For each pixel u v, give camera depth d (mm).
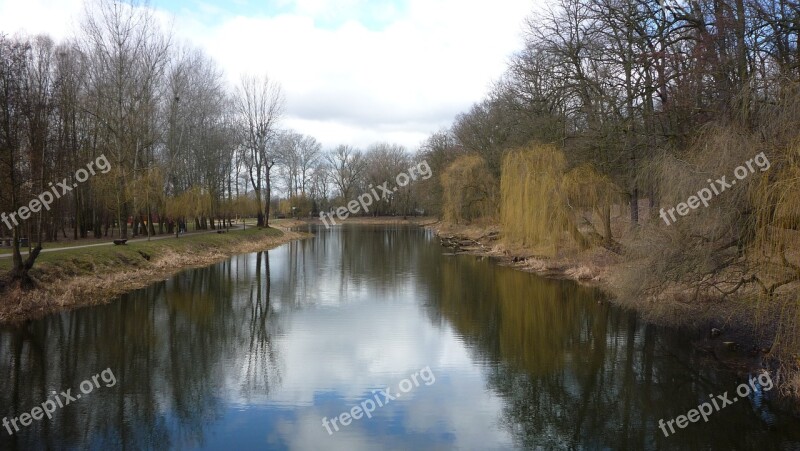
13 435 7984
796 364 9281
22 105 14938
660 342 13047
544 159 23672
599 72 23578
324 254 35969
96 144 31672
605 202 22281
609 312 16359
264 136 51281
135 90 28438
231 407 9164
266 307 17547
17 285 15094
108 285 18828
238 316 16141
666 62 20219
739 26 15836
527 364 11578
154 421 8492
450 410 9148
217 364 11445
